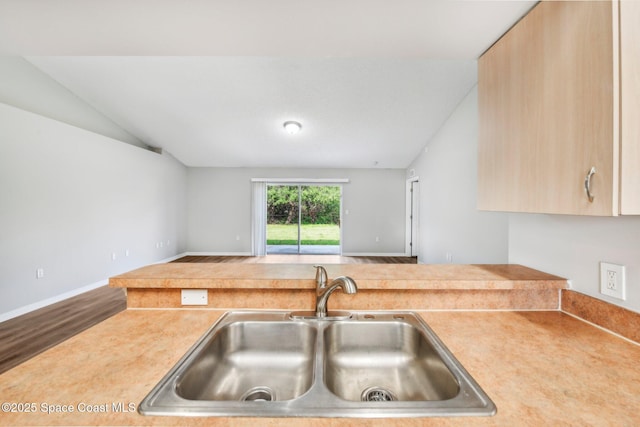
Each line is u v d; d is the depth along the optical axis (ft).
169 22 3.22
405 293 3.52
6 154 8.99
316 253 21.72
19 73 9.90
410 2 2.83
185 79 10.78
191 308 3.53
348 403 1.82
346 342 3.21
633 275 2.66
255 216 20.86
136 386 1.98
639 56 1.97
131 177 15.01
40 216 10.05
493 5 2.83
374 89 11.12
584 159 2.20
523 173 2.90
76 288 11.52
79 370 2.17
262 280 3.45
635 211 1.96
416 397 2.81
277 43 3.65
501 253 9.49
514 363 2.30
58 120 11.27
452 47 3.63
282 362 3.15
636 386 1.99
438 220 14.42
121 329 2.93
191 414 1.71
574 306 3.27
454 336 2.79
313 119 13.61
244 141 16.31
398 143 16.29
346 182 20.94
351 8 2.95
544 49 2.62
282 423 1.66
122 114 13.46
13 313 9.14
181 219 20.22
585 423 1.65
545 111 2.61
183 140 16.34
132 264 15.10
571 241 3.36
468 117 11.35
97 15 3.10
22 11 3.01
